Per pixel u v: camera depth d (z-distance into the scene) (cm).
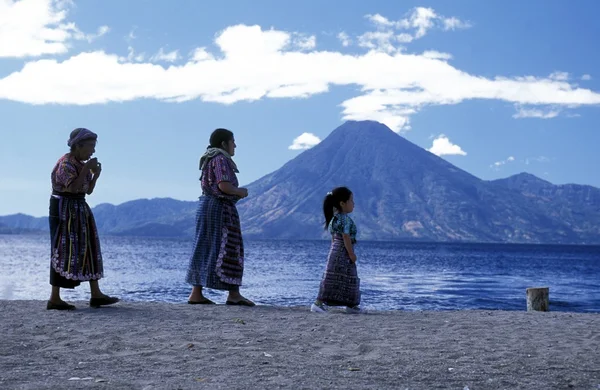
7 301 984
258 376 497
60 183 864
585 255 17888
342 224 992
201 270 991
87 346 619
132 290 3155
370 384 477
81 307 900
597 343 701
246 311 920
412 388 467
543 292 1434
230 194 982
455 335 746
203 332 714
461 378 504
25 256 8494
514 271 6638
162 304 977
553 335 762
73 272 869
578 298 3177
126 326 744
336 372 518
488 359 587
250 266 6519
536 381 499
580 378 513
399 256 12606
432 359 581
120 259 7769
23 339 648
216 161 974
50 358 559
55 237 873
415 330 782
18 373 493
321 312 975
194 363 545
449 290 3572
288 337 698
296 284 3794
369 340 695
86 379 475
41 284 3500
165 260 7562
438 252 17450
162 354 585
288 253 12575
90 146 866
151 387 450
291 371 518
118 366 529
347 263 993
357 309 1000
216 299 2498
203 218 993
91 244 890
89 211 890
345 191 1008
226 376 495
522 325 860
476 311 1077
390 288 3678
